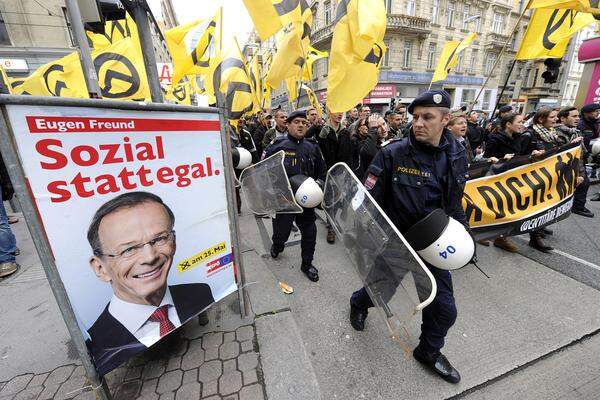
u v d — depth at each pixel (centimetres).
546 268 287
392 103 1375
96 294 125
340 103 277
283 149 281
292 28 285
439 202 163
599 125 507
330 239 359
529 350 192
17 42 1071
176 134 139
